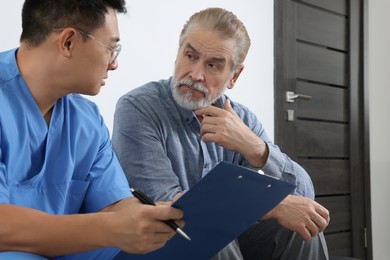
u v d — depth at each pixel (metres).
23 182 1.01
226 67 1.34
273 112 2.46
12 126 0.99
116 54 1.04
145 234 0.78
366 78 2.91
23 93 1.01
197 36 1.30
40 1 0.98
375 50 2.99
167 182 1.24
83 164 1.12
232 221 0.88
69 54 0.97
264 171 1.35
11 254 0.81
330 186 2.72
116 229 0.80
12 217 0.83
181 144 1.36
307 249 1.24
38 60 1.00
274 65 2.47
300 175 1.41
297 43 2.59
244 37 1.37
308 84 2.63
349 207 2.82
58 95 1.03
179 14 2.11
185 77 1.32
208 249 0.96
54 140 1.07
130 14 1.93
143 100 1.33
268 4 2.46
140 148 1.27
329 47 2.76
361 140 2.89
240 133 1.32
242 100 2.32
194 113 1.37
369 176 2.92
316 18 2.69
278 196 0.85
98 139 1.15
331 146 2.73
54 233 0.82
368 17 2.95
